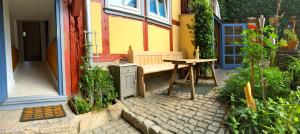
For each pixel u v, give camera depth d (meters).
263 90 3.37
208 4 7.40
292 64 4.21
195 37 7.50
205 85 5.85
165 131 3.05
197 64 6.17
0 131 3.12
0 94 4.01
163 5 7.30
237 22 10.87
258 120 2.90
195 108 3.81
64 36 4.47
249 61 3.71
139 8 5.92
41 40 12.09
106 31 5.02
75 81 4.59
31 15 8.70
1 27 4.14
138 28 5.88
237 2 12.55
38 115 3.67
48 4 6.67
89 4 4.52
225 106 3.76
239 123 2.89
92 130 3.56
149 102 4.35
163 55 6.53
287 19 11.00
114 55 5.18
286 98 3.42
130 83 4.68
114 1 5.23
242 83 3.87
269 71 3.81
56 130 3.32
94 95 4.23
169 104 4.15
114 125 3.72
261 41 3.41
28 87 5.09
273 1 12.07
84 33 4.63
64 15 4.46
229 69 9.88
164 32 7.12
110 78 4.54
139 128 3.46
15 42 9.12
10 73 5.08
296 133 2.62
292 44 5.02
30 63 10.50
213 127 3.05
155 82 6.18
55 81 5.71
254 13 12.38
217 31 10.76
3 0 4.52
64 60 4.49
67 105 4.28
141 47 5.98
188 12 8.28
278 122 2.66
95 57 4.70
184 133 2.96
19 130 3.17
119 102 4.30
